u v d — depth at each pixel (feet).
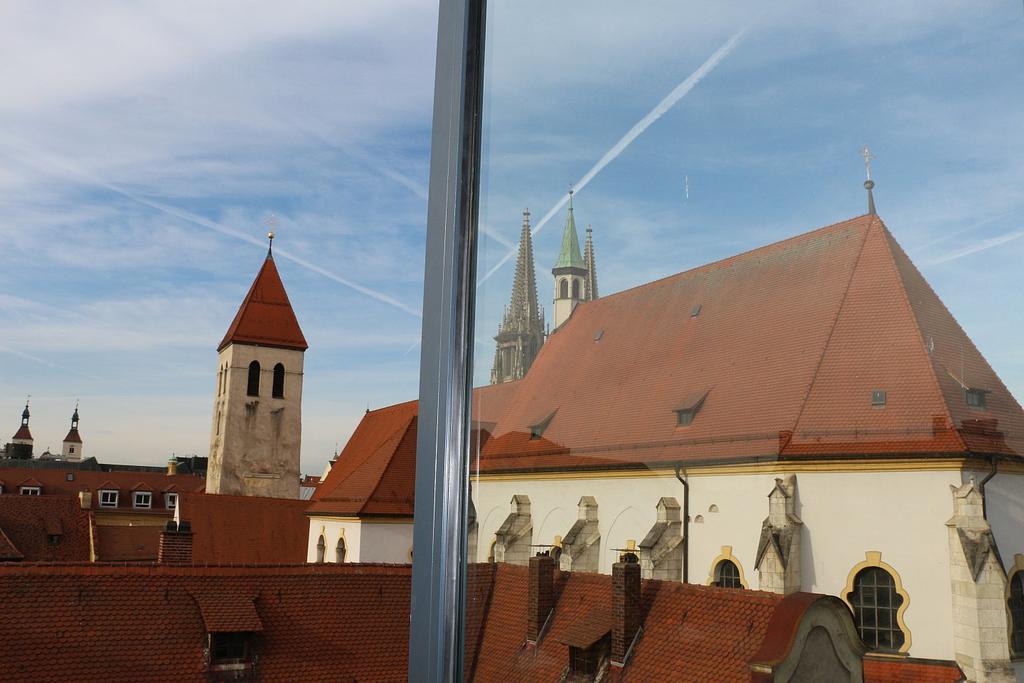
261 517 117.29
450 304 5.62
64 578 50.47
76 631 48.49
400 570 61.57
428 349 5.79
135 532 134.51
